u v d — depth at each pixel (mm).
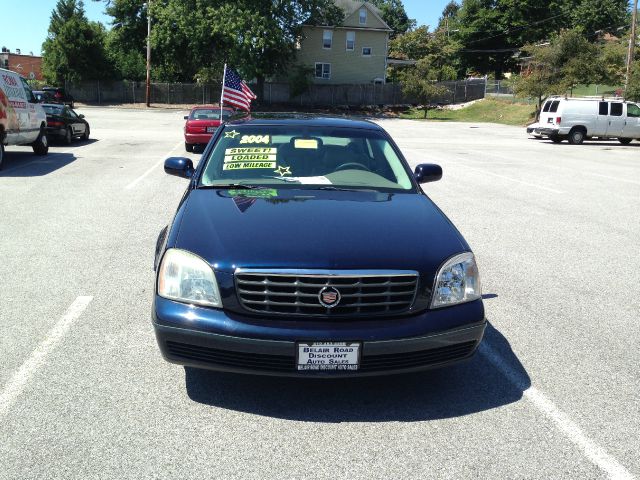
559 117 26516
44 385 3473
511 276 6090
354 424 3152
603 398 3531
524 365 3967
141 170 13266
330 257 3125
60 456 2789
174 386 3508
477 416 3273
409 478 2707
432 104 57656
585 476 2756
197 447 2898
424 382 3666
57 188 10570
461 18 72312
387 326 3072
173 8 46719
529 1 66875
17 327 4328
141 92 53625
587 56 37906
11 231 7324
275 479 2672
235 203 3818
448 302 3229
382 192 4230
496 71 73062
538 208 10070
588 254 7066
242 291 3066
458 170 15422
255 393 3453
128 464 2742
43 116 15555
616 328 4699
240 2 46125
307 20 50625
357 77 57625
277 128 4879
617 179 14180
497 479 2717
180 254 3258
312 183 4297
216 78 50219
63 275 5609
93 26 54500
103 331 4293
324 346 3008
